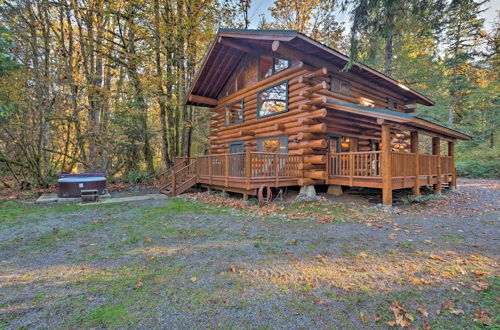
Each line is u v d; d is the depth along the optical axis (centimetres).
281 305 253
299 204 780
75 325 224
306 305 253
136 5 1316
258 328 219
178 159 1308
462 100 2239
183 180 1148
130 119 1492
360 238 459
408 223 562
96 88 1295
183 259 370
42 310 246
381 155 729
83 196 871
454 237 462
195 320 230
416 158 847
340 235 479
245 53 1228
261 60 1130
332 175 873
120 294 275
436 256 371
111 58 1363
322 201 812
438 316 234
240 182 806
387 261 357
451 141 1139
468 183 1467
